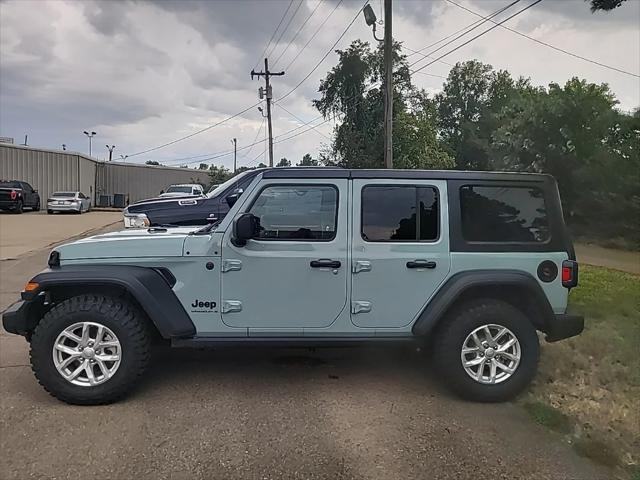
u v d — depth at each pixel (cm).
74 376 441
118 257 452
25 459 356
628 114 1881
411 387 491
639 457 368
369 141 3450
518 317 461
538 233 480
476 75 5884
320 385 493
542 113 1939
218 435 392
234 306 456
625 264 1298
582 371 516
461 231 470
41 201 3825
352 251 462
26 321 452
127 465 351
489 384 457
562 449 380
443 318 466
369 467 354
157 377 507
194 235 465
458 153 4603
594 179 1766
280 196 465
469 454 372
